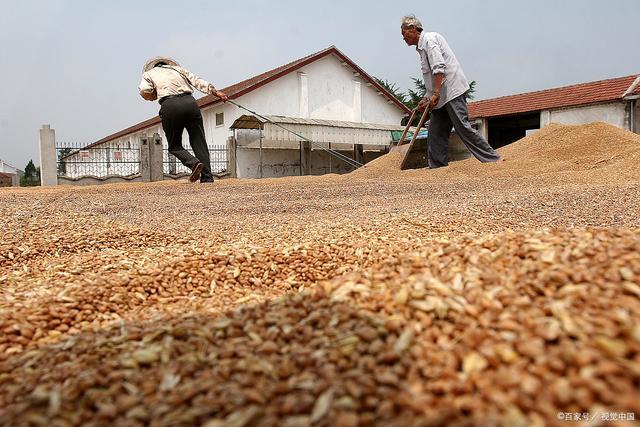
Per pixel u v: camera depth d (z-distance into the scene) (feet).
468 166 30.96
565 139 34.88
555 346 3.79
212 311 6.66
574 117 62.28
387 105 84.84
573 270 5.01
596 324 3.92
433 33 30.86
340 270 8.84
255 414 3.50
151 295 8.28
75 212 17.16
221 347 4.82
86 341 5.60
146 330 5.56
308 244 10.12
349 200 20.90
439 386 3.62
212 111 72.64
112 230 13.06
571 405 3.23
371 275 6.05
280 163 68.03
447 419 3.26
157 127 85.76
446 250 6.57
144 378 4.30
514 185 23.90
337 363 4.09
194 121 30.91
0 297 7.82
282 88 73.15
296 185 28.86
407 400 3.52
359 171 34.17
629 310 4.09
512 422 3.17
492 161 31.60
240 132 63.87
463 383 3.61
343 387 3.69
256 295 8.19
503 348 3.87
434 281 5.25
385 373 3.84
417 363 3.98
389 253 9.10
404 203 18.89
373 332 4.44
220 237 12.38
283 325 5.04
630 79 60.75
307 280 8.94
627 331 3.73
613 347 3.59
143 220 16.14
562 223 12.71
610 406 3.14
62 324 6.88
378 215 14.94
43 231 12.94
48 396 4.06
